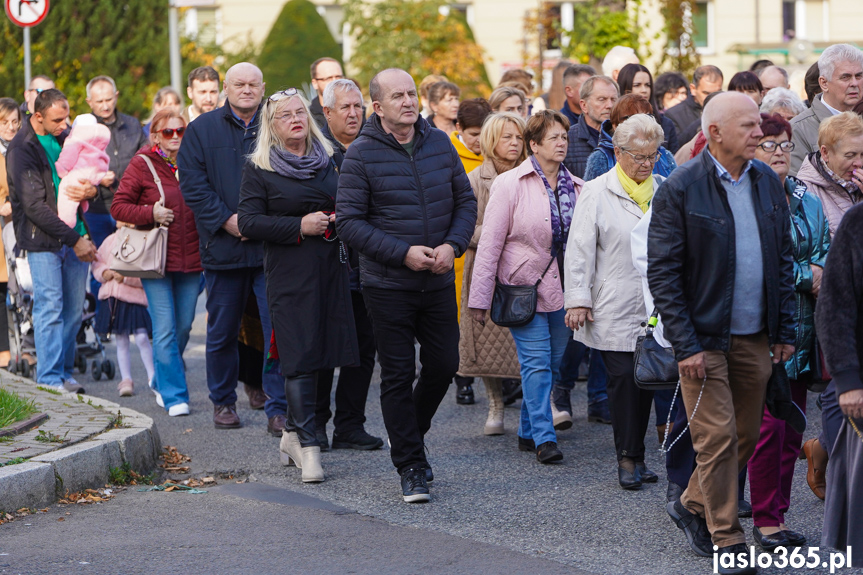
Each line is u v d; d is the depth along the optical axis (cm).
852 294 846
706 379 996
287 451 1405
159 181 1748
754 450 1056
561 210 1441
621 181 1301
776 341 1015
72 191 1861
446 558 1052
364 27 5116
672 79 2308
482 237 1427
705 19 5662
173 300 1788
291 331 1336
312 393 1362
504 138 1589
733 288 986
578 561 1043
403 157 1269
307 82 5156
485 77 5191
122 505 1242
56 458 1260
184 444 1572
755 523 1086
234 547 1084
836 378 843
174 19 4203
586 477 1357
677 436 1122
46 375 1872
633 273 1285
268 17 5744
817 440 1227
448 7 5156
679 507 1086
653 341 1118
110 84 2262
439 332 1298
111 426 1448
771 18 5656
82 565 1027
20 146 1836
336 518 1192
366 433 1545
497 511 1214
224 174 1622
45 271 1859
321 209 1355
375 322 1277
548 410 1428
